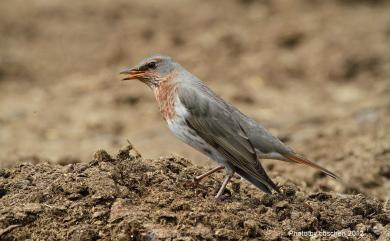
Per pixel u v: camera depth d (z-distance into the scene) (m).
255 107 20.72
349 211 9.95
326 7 28.81
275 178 12.21
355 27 26.50
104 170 9.83
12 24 27.80
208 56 24.44
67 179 9.59
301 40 25.53
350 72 23.52
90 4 29.73
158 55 11.09
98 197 9.23
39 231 8.91
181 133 10.57
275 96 21.83
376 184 13.96
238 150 10.11
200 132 10.31
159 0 30.25
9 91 22.58
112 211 9.05
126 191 9.41
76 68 24.34
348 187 13.30
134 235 8.73
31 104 21.06
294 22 26.83
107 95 21.39
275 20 27.31
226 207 9.44
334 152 15.59
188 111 10.34
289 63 23.94
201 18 27.73
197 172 10.59
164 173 10.15
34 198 9.41
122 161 10.20
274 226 9.30
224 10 28.73
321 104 20.95
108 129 18.94
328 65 23.73
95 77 23.06
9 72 24.08
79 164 10.24
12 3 29.88
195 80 10.77
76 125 19.20
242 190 10.50
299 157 10.30
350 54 24.05
